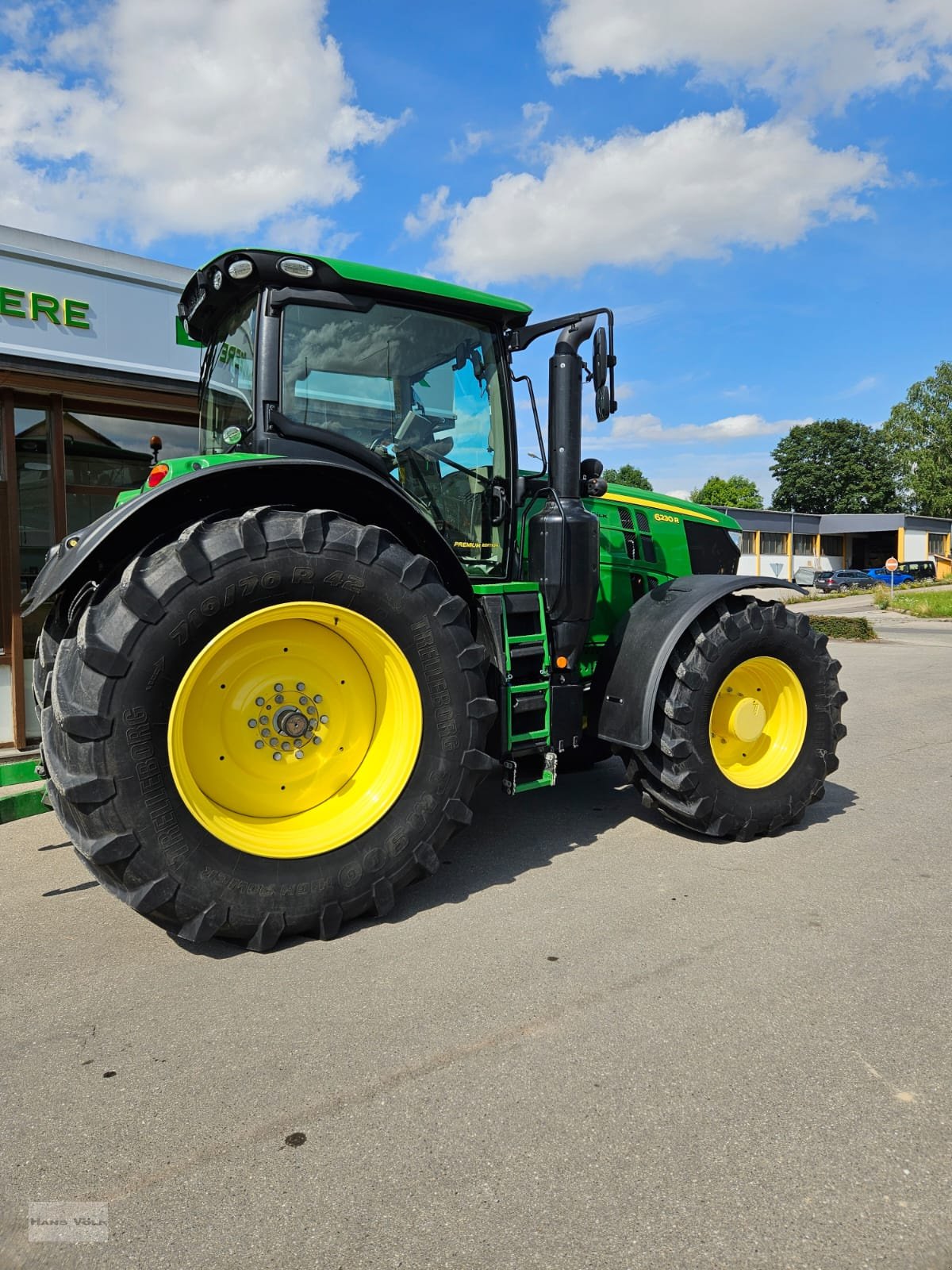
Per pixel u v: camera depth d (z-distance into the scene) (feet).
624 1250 5.09
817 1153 5.89
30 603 10.10
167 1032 7.59
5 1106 6.59
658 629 12.10
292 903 9.09
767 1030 7.45
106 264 21.03
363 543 9.45
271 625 9.50
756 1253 5.05
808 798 12.93
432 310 11.28
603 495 13.44
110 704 8.22
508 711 10.91
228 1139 6.15
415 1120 6.32
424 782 9.89
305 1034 7.50
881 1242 5.12
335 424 10.68
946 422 174.81
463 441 11.74
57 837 13.87
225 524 8.96
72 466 21.88
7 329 19.54
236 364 11.27
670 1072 6.86
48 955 9.21
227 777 9.48
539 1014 7.78
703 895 10.57
